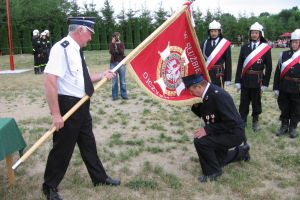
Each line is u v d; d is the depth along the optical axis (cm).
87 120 457
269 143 646
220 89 481
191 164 555
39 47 1670
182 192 464
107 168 537
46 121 802
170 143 650
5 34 3180
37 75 1633
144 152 605
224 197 454
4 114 885
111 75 440
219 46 688
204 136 488
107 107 940
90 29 413
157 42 467
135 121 799
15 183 488
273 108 912
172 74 485
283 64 671
